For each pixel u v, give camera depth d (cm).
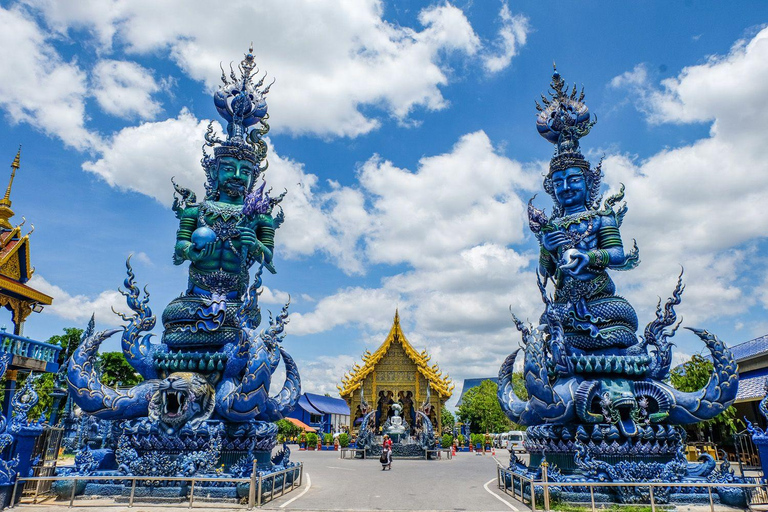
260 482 1422
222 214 1930
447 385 4306
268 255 2008
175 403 1636
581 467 1523
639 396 1641
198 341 1798
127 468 1538
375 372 4456
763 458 1436
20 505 1384
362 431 3766
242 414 1677
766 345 3103
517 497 1656
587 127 2027
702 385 2978
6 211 2434
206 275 1909
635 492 1441
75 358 1712
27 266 2441
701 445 2709
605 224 1830
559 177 1967
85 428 2184
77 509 1350
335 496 1689
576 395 1603
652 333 1794
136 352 1797
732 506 1421
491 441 4984
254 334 1812
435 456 3700
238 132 2106
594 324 1747
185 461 1525
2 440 1359
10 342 2086
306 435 4675
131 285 1828
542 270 2002
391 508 1452
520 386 5631
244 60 2248
